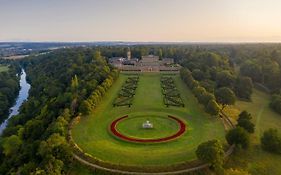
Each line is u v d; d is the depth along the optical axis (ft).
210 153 258.57
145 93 548.72
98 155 292.40
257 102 517.55
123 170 263.29
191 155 293.43
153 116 416.46
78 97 465.06
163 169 263.29
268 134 310.65
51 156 260.01
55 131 326.44
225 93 458.50
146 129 364.79
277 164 283.18
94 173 264.11
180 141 328.29
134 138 332.80
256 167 276.41
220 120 397.19
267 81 630.33
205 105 432.25
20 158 309.42
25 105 558.56
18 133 383.24
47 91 604.90
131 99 504.02
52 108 457.27
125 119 403.34
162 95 533.96
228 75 590.96
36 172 239.91
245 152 302.04
